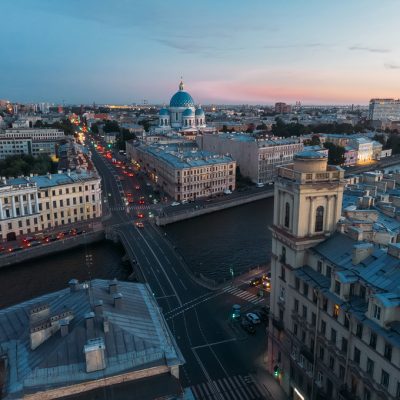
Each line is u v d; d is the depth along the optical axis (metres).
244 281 110.50
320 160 64.06
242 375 74.00
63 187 158.25
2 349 45.78
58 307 50.88
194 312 95.19
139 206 190.75
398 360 45.00
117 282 58.41
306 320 63.47
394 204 95.69
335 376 56.97
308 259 64.69
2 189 142.00
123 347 44.12
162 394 41.25
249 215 185.38
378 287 50.75
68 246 143.50
